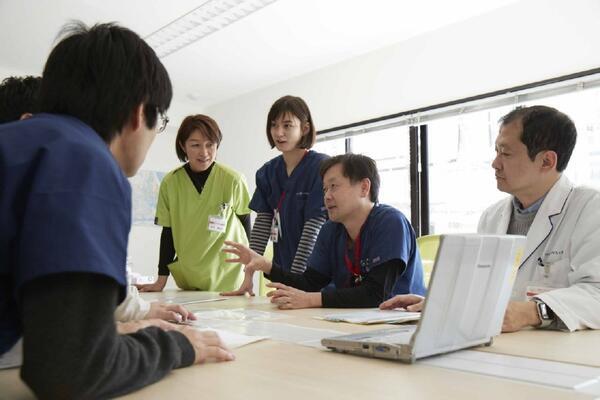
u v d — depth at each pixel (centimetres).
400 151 411
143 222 525
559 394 57
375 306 152
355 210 170
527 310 105
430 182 396
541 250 138
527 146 137
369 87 420
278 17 359
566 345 89
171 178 257
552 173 140
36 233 49
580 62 301
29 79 123
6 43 387
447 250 71
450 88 366
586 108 305
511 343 90
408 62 394
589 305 107
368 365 71
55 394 48
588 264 119
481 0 335
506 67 335
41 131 56
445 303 74
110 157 59
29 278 48
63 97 64
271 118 223
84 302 49
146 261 524
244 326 109
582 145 306
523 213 150
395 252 156
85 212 52
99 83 64
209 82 498
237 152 538
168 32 379
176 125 555
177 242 251
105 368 51
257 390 58
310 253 206
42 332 47
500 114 345
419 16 358
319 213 210
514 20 333
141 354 58
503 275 85
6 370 67
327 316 124
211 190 253
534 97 324
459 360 75
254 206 245
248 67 457
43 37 377
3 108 118
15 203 52
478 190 367
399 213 169
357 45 409
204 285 249
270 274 180
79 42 65
